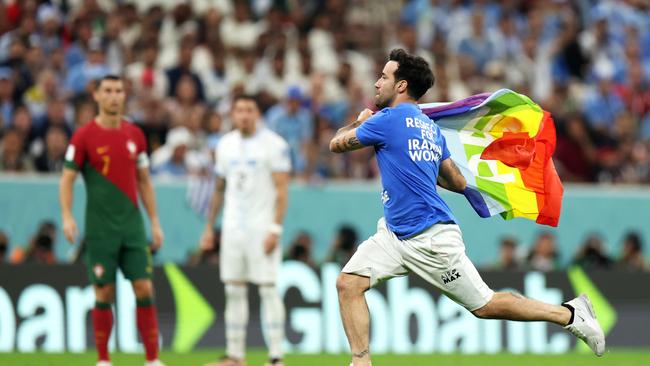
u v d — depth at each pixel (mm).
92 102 51219
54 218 47750
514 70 67438
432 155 25156
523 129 27047
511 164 27203
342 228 49438
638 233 54531
